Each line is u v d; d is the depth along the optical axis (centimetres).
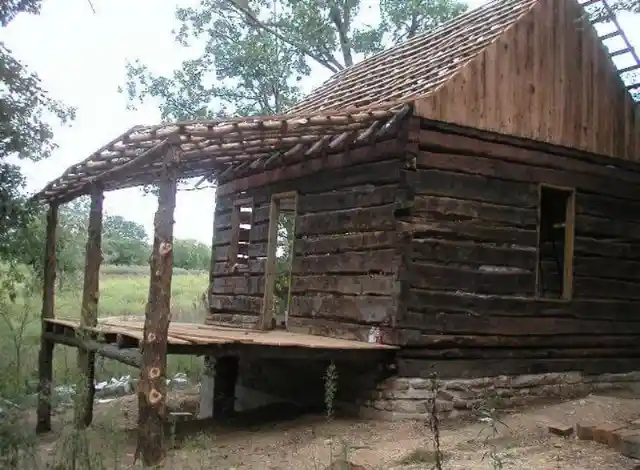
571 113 1086
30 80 1207
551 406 983
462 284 959
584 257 1106
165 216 762
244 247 1320
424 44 1270
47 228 1203
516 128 1018
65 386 1132
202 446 794
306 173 1109
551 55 1066
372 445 790
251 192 1268
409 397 907
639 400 1004
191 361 1698
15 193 1198
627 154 1156
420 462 705
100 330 927
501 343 991
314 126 860
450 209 951
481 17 1184
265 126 814
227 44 2250
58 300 1591
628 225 1162
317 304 1057
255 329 1159
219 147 905
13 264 1274
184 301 2338
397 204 924
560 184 1073
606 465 676
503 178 1005
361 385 958
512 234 1008
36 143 1222
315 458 746
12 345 1138
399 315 908
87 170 962
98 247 1041
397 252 919
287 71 2267
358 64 1500
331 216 1052
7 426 721
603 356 1121
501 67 1008
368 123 921
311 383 1071
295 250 1127
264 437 870
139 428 733
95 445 767
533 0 1073
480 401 962
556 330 1055
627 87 1155
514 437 809
